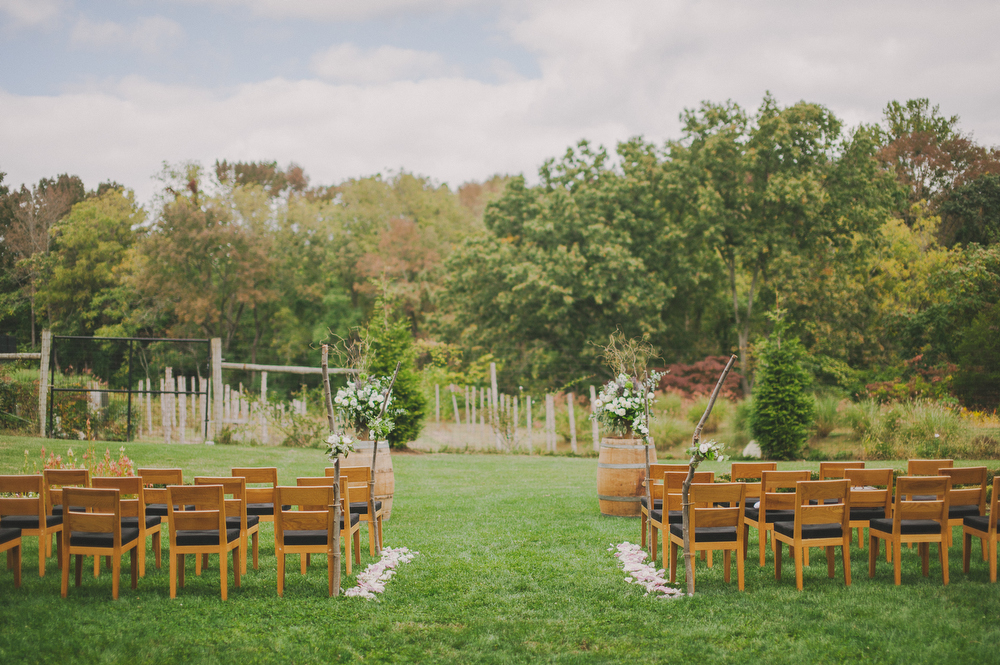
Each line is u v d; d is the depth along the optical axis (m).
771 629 5.15
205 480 7.16
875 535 6.38
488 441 19.83
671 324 32.41
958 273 23.19
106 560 6.88
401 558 7.13
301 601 5.82
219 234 36.31
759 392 16.62
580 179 30.67
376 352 18.16
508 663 4.69
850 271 28.06
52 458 11.56
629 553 7.32
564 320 28.78
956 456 15.24
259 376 37.84
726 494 6.06
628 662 4.67
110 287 40.09
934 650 4.70
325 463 14.60
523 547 7.69
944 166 37.84
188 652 4.77
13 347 25.86
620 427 9.55
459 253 29.97
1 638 4.89
